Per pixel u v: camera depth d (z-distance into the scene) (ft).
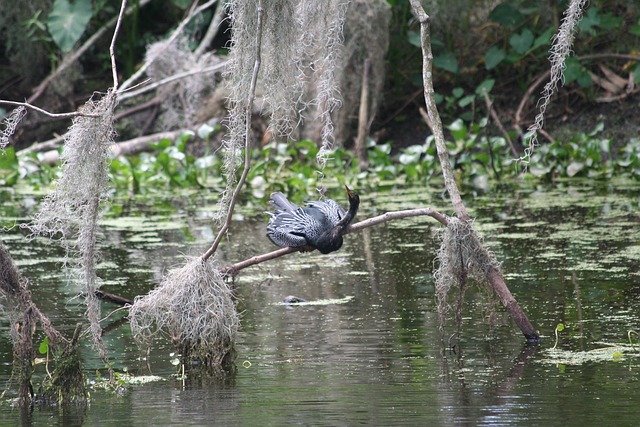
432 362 26.55
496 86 78.18
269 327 30.81
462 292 28.99
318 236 27.71
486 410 22.27
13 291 25.03
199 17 78.74
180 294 27.32
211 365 26.96
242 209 56.85
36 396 24.63
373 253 43.37
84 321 31.91
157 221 52.49
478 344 28.32
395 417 21.91
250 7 28.37
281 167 65.92
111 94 26.17
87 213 26.18
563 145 66.59
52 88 81.00
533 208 52.95
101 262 41.55
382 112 78.43
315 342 28.91
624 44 77.20
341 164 68.33
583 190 59.72
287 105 29.50
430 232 48.39
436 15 77.66
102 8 83.92
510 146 69.26
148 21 87.56
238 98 28.73
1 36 86.99
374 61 72.43
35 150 73.92
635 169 63.41
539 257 40.06
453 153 66.28
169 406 23.32
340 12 29.68
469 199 57.11
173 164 68.59
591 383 24.29
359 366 26.30
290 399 23.53
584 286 34.94
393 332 29.86
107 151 26.18
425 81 29.96
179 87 75.82
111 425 22.04
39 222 26.48
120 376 26.25
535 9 74.95
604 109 73.51
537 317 31.12
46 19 83.41
